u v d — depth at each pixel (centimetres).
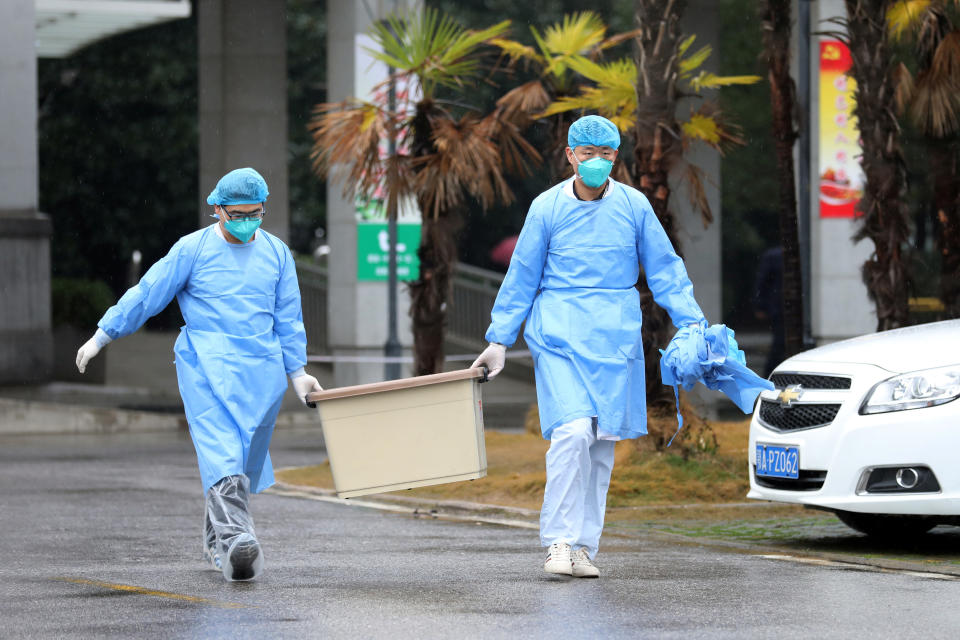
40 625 1498
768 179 9600
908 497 1962
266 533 2345
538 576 1827
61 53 7194
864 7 3120
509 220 10406
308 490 3078
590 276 1836
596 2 10119
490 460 3269
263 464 1916
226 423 1834
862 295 5612
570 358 1817
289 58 10162
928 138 3469
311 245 10888
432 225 3544
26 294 5803
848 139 5534
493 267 10381
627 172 3203
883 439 1984
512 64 3834
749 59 9369
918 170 7806
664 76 2922
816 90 5516
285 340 1895
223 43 6178
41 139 10100
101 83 9931
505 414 5878
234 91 6188
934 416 1947
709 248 5756
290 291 1895
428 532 2361
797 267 3725
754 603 1616
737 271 10219
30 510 2719
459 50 3506
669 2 2917
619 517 2544
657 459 2839
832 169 5553
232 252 1858
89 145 10144
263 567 1923
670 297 1862
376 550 2114
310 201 10375
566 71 3703
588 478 1823
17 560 2017
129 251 10469
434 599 1642
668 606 1594
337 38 5788
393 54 3534
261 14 6188
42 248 5816
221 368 1831
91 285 6825
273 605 1609
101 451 4366
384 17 5316
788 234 3716
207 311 1848
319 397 1803
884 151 3122
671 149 2919
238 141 6191
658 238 1859
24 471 3641
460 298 7381
